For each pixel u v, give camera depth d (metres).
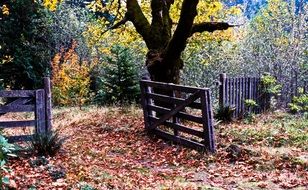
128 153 10.40
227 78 14.95
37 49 28.84
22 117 18.69
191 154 9.78
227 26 13.64
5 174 6.85
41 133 9.26
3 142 4.70
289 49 29.97
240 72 33.69
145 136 12.12
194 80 30.80
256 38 35.09
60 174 7.31
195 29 13.59
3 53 27.61
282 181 7.32
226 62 32.47
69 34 29.84
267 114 16.36
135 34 18.23
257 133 11.49
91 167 8.30
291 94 20.06
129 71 21.44
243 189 6.93
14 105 9.39
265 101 17.20
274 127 12.81
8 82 28.55
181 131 10.88
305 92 19.78
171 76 13.64
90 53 28.91
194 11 11.82
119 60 21.45
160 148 10.76
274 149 9.68
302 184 7.07
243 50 34.78
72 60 24.20
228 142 10.73
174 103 11.11
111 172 8.10
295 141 10.59
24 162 8.13
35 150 8.84
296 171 8.02
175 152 10.19
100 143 11.53
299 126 13.34
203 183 7.46
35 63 28.69
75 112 18.61
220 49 30.48
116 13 17.83
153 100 12.73
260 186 7.05
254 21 37.34
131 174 8.15
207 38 20.27
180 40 12.59
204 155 9.51
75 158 8.93
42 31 29.73
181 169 8.68
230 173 8.09
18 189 6.31
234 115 15.16
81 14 33.03
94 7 17.59
